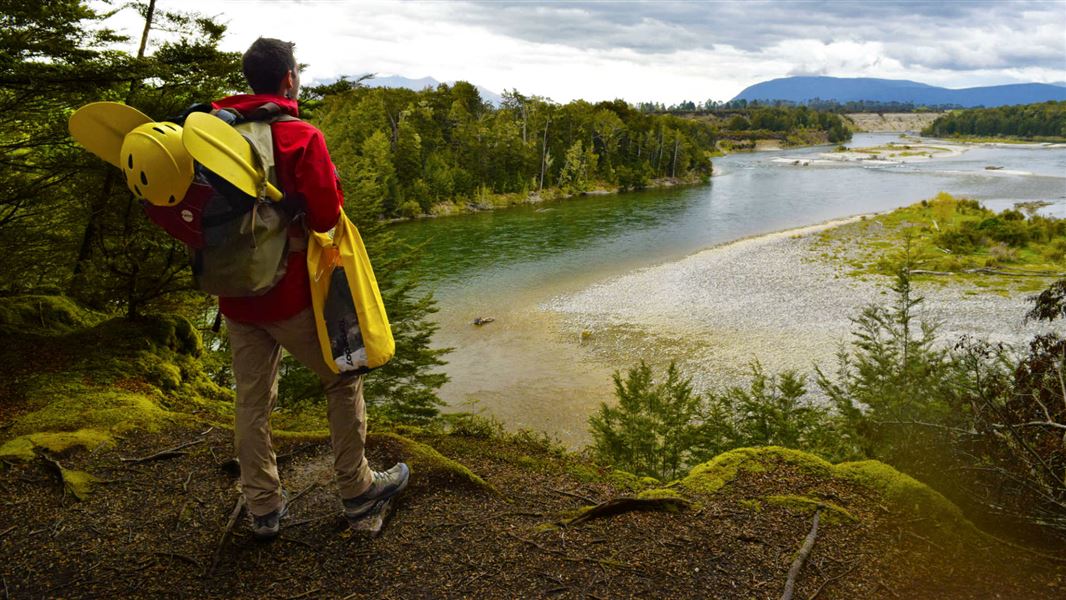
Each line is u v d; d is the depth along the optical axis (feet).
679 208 220.43
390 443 11.96
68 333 17.49
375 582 8.39
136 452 11.65
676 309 92.89
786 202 228.22
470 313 94.94
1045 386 12.23
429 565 8.76
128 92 20.93
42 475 10.64
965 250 124.47
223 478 10.85
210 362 28.73
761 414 34.53
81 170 19.42
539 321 89.92
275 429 13.56
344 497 9.24
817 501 10.40
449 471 11.10
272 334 8.20
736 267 119.96
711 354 73.92
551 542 9.34
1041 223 136.46
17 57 16.90
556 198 264.31
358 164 50.11
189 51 20.35
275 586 8.27
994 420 12.23
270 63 7.77
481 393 65.46
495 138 268.00
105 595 7.96
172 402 15.25
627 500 10.19
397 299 45.78
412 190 218.38
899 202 219.00
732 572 8.73
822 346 74.54
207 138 6.79
